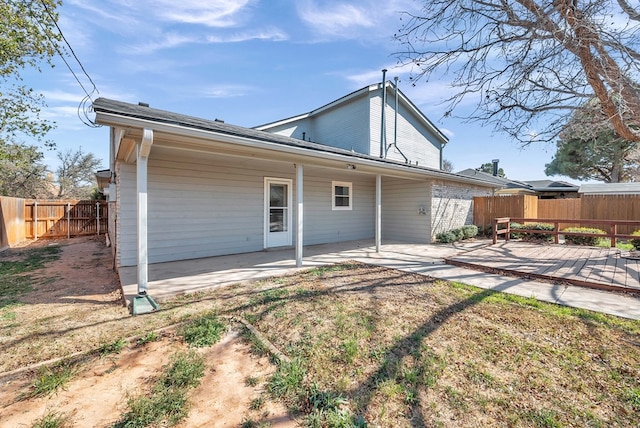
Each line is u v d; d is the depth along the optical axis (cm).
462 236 1027
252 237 782
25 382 223
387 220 1097
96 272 602
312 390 213
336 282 489
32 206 1195
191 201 673
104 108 335
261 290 446
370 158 729
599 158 1689
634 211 1066
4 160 1309
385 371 236
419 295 420
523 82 480
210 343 284
